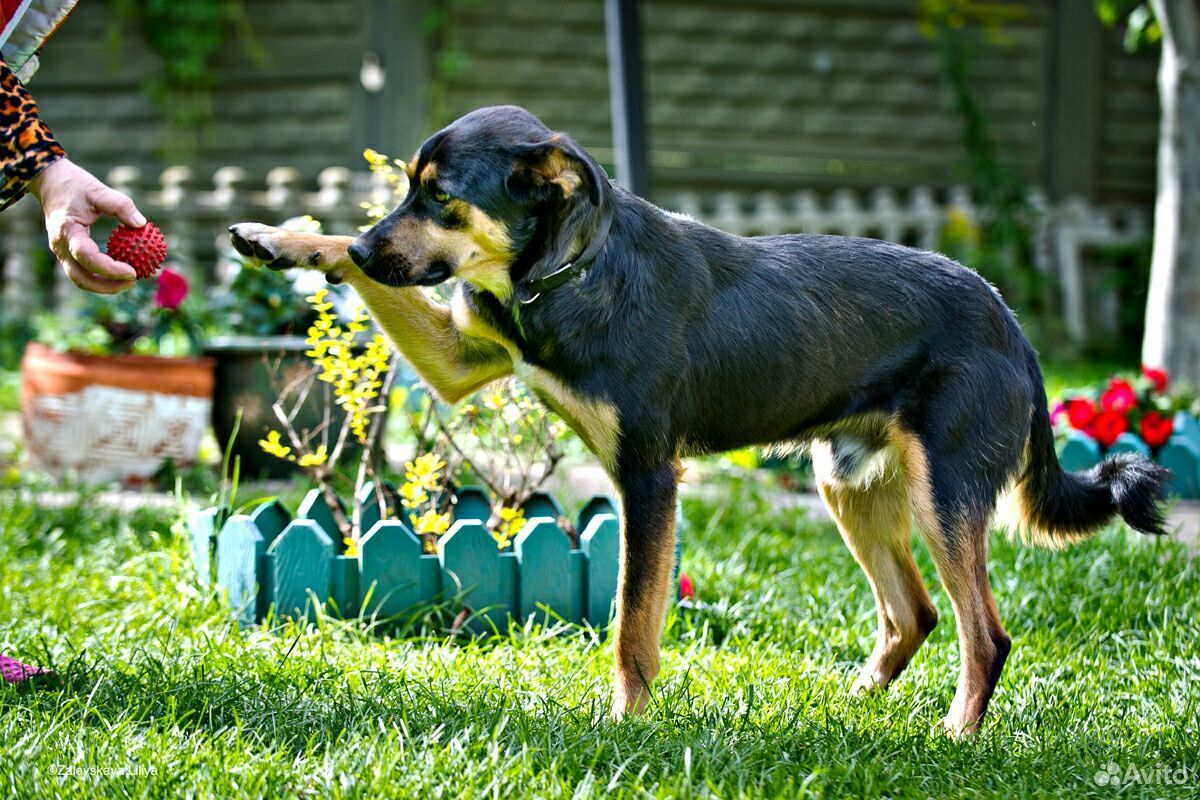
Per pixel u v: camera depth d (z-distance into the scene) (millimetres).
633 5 7227
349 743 3031
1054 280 13594
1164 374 7559
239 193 12062
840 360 3791
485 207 3498
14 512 5570
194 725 3242
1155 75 14641
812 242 3957
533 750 3010
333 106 12906
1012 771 3148
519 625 4418
